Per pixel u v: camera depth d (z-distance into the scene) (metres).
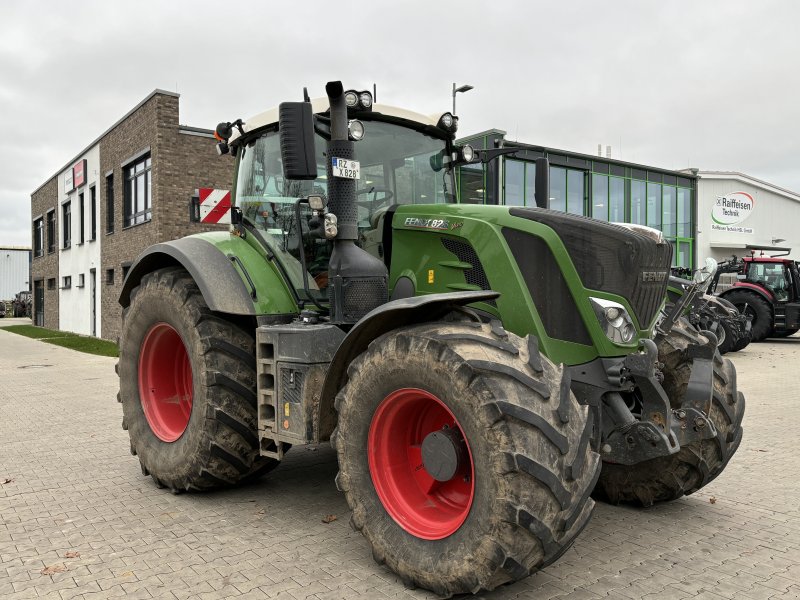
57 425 7.25
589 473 2.90
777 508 4.39
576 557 3.55
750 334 15.18
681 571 3.38
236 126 4.93
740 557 3.56
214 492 4.71
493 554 2.78
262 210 4.69
